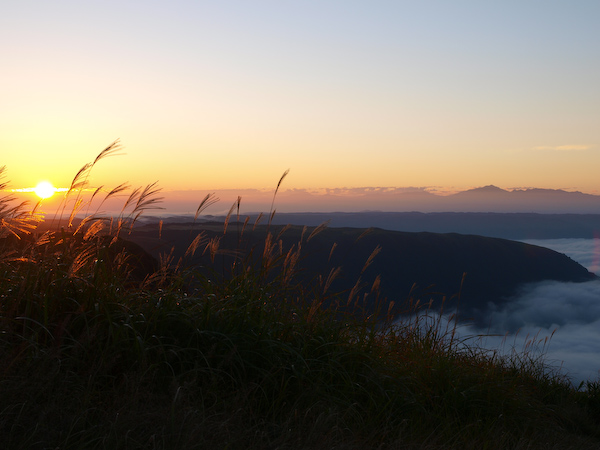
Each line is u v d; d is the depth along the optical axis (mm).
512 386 6137
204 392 3902
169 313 4375
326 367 4715
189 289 5117
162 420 3229
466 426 4656
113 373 3824
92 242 4871
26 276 4289
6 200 4512
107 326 4125
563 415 6727
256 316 4816
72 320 4117
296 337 4957
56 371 3385
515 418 5465
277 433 3691
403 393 4934
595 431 6672
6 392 3059
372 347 5492
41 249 4848
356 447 3625
